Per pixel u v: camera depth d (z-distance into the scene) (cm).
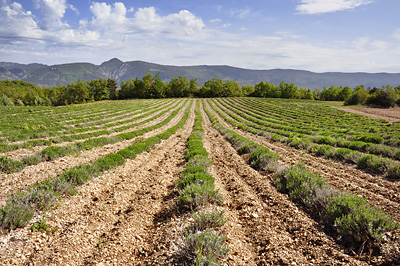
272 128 3106
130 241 485
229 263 398
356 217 465
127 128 2614
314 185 680
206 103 8581
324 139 1845
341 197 570
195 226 517
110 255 434
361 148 1484
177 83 12700
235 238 487
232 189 809
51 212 579
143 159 1256
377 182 843
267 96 13612
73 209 618
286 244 454
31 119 3038
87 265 403
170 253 425
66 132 2083
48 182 700
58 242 464
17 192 647
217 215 539
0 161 887
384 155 1290
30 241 455
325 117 4528
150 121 3597
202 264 372
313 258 406
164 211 632
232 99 10656
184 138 2217
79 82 10081
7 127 2111
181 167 1100
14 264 386
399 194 698
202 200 630
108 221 571
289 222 545
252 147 1432
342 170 1031
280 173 869
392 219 500
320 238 465
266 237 486
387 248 405
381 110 6191
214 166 1137
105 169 959
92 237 494
